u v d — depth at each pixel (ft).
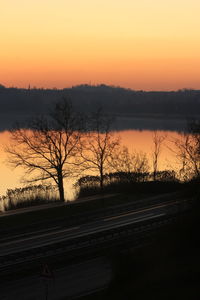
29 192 185.47
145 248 114.52
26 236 130.93
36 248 108.78
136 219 151.53
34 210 160.56
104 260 111.55
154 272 96.78
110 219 151.84
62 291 94.89
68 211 160.86
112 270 103.40
